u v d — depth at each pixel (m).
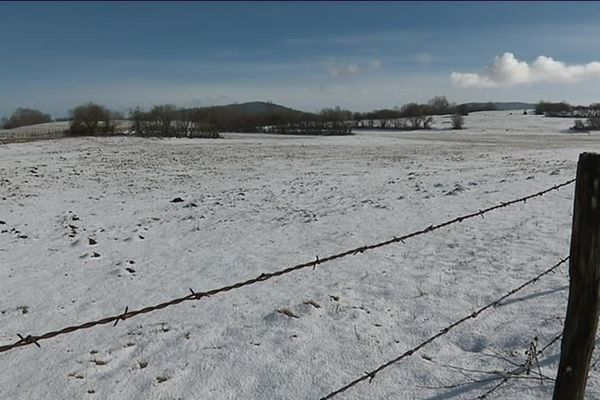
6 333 6.37
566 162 24.58
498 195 14.02
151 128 77.25
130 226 13.38
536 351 4.67
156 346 5.59
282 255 9.48
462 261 7.96
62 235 12.37
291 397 4.42
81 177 25.52
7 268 9.55
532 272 7.14
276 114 101.25
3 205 17.34
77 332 6.13
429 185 17.58
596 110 133.62
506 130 91.50
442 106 162.62
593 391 3.92
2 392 4.81
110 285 8.16
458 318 5.77
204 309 6.66
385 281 7.28
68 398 4.62
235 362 5.10
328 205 14.99
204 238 11.42
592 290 2.93
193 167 30.41
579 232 2.91
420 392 4.28
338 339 5.46
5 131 96.75
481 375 4.43
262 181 22.84
